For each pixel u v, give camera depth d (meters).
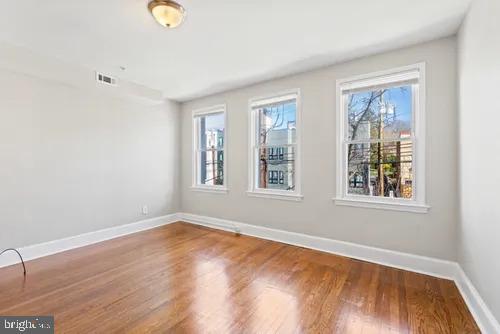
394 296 2.06
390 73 2.63
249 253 3.05
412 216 2.53
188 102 4.64
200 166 4.63
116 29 2.23
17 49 2.53
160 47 2.58
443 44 2.36
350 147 3.01
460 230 2.20
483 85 1.66
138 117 4.10
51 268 2.62
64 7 1.90
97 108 3.55
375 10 1.96
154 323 1.72
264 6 1.91
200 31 2.27
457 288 2.18
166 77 3.44
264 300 2.01
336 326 1.69
